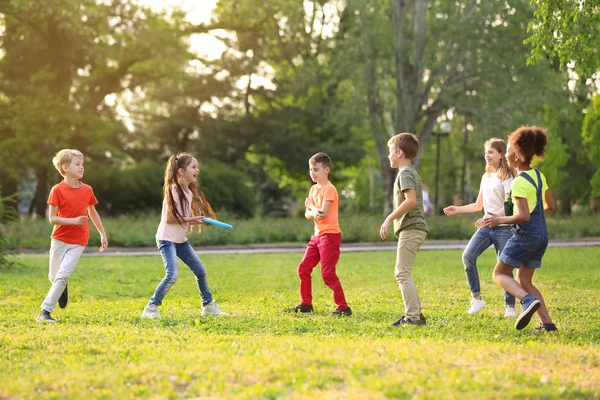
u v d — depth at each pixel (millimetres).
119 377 4828
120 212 36844
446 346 5762
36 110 33656
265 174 47406
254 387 4461
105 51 34031
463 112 33969
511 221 6805
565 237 27828
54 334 6758
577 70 12266
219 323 7672
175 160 8312
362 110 34719
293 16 38000
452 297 10422
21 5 32094
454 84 33875
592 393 4430
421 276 13562
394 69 35250
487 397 4242
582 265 15320
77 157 8305
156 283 13031
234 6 39594
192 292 11609
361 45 33812
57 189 8227
